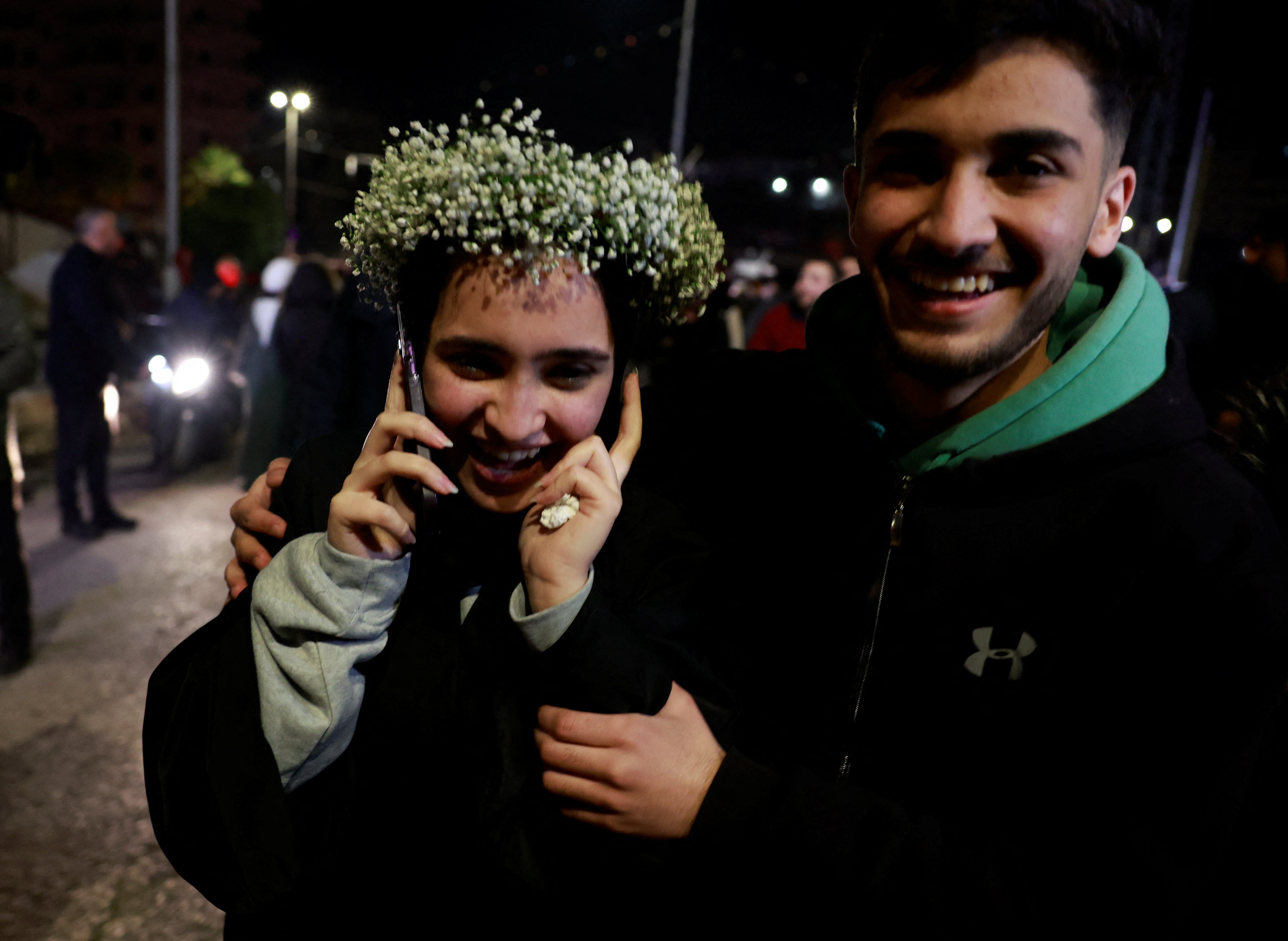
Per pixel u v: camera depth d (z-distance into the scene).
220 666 1.07
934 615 1.07
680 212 1.18
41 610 4.32
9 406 3.60
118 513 5.95
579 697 1.02
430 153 1.08
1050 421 1.02
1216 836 0.94
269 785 1.02
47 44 50.03
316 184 26.50
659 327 1.26
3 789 2.90
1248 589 0.94
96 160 25.97
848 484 1.18
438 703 1.10
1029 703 1.03
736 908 1.07
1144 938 0.92
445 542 1.17
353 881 1.12
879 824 0.98
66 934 2.32
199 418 7.25
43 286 9.69
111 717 3.38
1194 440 1.03
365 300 1.20
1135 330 1.04
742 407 1.38
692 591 1.19
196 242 20.97
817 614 1.17
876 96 1.01
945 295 0.99
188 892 2.52
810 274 5.47
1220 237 19.61
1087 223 0.96
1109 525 1.01
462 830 1.10
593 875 1.07
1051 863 0.95
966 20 0.89
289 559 1.07
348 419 3.52
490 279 1.02
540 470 1.14
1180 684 0.96
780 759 1.17
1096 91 0.92
